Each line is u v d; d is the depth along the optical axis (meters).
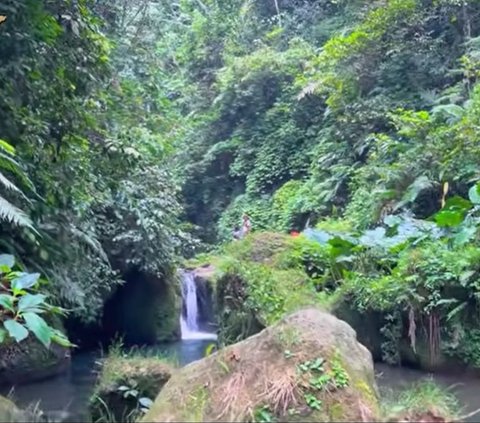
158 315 8.98
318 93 12.97
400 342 5.61
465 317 5.25
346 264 6.73
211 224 17.58
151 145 8.84
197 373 2.82
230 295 6.19
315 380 2.57
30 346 5.45
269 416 2.49
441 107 8.41
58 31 5.56
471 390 4.48
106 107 7.16
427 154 8.38
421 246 6.08
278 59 16.41
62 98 5.72
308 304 5.75
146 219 8.57
